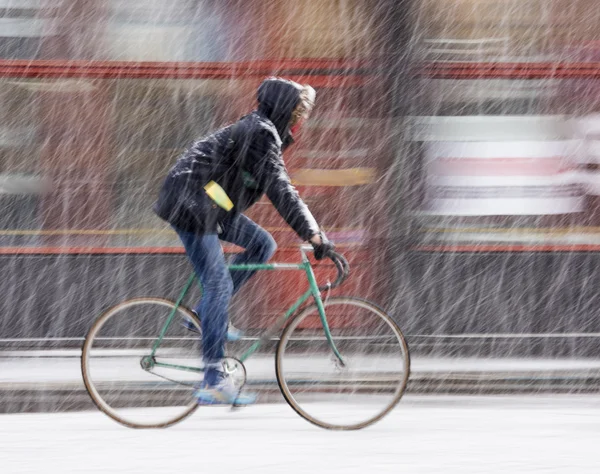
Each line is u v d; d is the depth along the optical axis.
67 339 23.66
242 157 17.08
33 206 23.50
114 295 23.72
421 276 23.88
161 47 23.25
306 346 17.98
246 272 17.89
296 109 17.41
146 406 18.03
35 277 23.61
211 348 17.45
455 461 15.48
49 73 23.17
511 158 23.78
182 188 17.02
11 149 23.30
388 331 17.98
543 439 16.98
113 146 23.39
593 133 23.78
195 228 17.05
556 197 23.89
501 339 24.00
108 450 16.31
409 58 23.42
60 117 23.25
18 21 23.08
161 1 23.17
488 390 22.05
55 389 21.27
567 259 24.02
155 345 17.98
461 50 23.52
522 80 23.66
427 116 23.59
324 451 16.19
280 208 17.05
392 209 23.72
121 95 23.30
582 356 24.20
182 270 23.78
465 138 23.67
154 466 15.21
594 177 23.89
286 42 23.34
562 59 23.61
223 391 17.62
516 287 24.02
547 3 23.53
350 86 23.48
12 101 23.19
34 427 18.22
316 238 17.08
